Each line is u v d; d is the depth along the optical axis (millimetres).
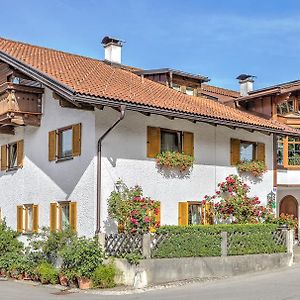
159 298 12258
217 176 19688
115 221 16266
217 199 19500
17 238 19500
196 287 14047
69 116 17328
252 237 17453
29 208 19625
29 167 19547
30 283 15812
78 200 16594
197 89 25625
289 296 12062
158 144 17797
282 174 23781
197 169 19000
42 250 16750
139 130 17266
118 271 14781
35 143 19219
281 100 24500
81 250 14516
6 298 12695
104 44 25016
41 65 18141
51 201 18047
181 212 18219
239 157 20734
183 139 18625
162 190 17750
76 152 16812
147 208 15883
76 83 16219
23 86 18391
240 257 16859
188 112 17219
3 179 21438
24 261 17062
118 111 16188
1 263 17703
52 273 15344
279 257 18125
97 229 15812
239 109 25219
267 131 20594
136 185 16969
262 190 21703
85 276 14352
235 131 20688
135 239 15039
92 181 16062
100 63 23141
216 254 16391
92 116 16250
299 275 15945
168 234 15445
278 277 15609
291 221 19453
